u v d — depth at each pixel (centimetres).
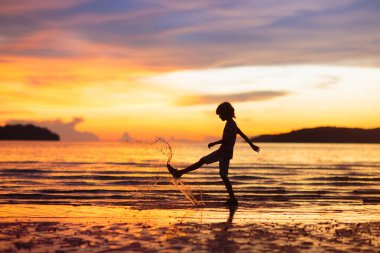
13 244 595
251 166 3441
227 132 1045
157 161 4147
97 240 630
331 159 5316
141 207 1023
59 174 2258
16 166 3102
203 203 1107
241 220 847
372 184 1809
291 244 615
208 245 600
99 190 1413
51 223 779
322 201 1195
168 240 633
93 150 8962
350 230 739
